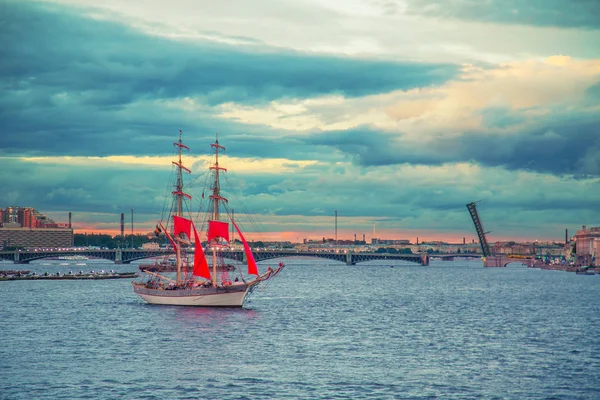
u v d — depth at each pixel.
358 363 102.31
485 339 126.50
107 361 102.69
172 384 88.75
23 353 109.00
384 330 138.00
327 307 187.75
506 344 120.69
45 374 94.00
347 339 125.00
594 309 186.75
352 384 89.44
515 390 87.38
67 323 144.75
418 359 105.75
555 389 88.00
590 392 86.88
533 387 88.94
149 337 125.06
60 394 83.94
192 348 113.88
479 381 91.69
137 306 179.38
